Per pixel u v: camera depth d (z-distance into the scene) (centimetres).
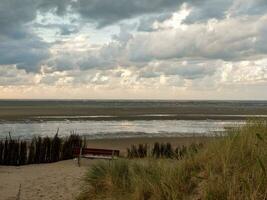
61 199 870
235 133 643
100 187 779
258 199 432
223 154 569
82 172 1228
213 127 3931
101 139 2797
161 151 1661
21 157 1564
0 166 1487
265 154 525
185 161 643
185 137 2981
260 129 640
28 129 3553
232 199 450
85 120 4753
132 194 646
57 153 1653
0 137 2892
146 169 708
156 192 581
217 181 500
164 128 3847
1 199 889
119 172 782
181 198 534
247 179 469
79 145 1733
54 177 1150
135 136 3061
